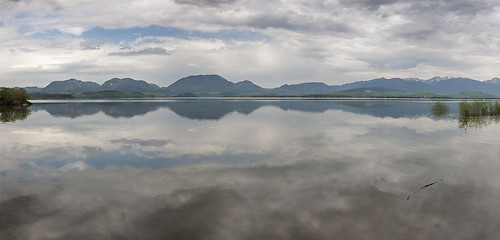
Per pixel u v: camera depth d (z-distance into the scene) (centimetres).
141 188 1182
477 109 4866
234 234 788
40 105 9775
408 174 1363
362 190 1133
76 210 958
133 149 2027
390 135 2675
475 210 931
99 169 1490
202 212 934
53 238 777
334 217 887
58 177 1346
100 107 8325
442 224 832
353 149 2000
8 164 1595
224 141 2367
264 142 2314
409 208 950
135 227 834
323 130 3081
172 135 2717
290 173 1391
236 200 1038
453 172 1386
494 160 1628
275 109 7394
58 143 2277
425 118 4500
